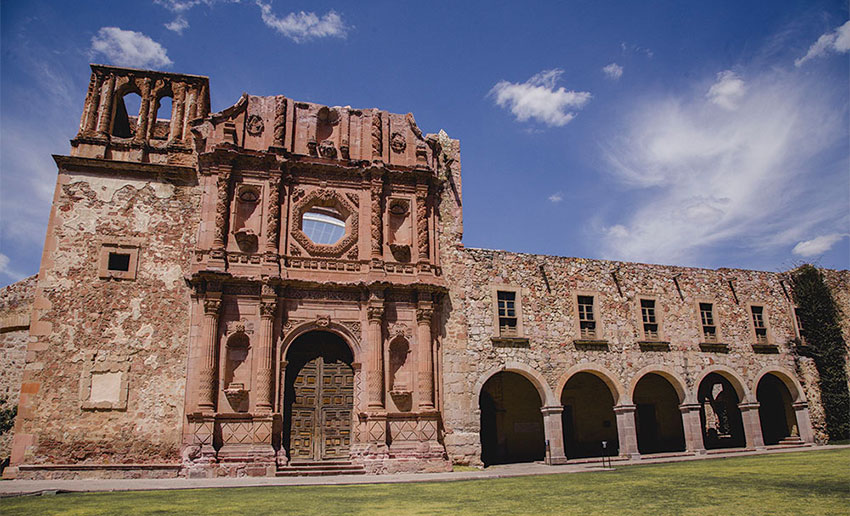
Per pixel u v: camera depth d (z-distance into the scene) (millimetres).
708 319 34031
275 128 28375
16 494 16141
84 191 26203
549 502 14000
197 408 23891
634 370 31062
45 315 24328
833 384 35312
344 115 29922
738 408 35469
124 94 29500
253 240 26688
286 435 25625
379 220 28484
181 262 26359
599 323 31172
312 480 21422
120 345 24688
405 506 13898
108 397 24047
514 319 29875
